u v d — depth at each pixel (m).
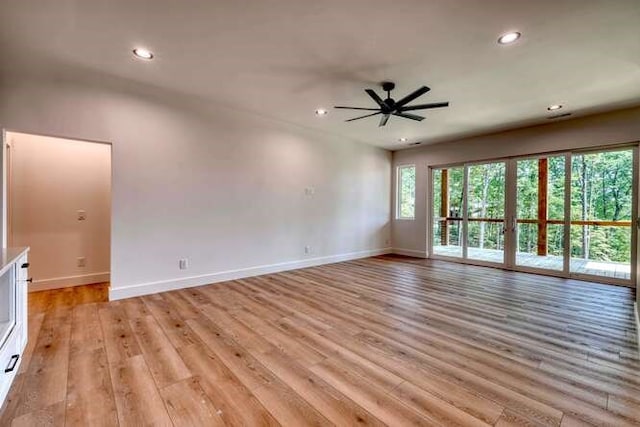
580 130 4.81
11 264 1.91
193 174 4.29
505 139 5.67
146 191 3.90
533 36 2.62
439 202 6.79
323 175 6.00
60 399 1.83
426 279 4.85
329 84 3.69
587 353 2.43
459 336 2.74
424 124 5.30
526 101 4.14
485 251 6.01
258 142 4.98
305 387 1.97
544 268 5.26
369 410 1.75
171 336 2.72
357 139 6.50
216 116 4.49
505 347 2.53
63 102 3.32
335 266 5.88
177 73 3.46
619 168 4.60
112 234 3.67
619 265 4.57
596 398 1.86
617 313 3.33
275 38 2.71
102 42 2.79
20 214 3.98
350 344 2.58
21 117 3.11
